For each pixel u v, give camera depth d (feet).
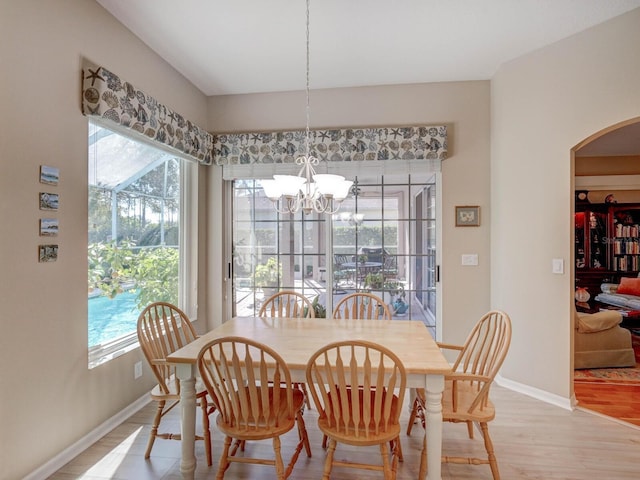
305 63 9.70
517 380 9.47
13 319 5.52
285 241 11.87
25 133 5.69
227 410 5.38
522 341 9.36
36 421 5.90
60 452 6.35
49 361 6.15
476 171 10.67
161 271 9.90
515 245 9.53
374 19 7.75
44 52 6.01
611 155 17.89
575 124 8.43
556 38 8.58
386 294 11.39
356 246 11.50
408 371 5.19
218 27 8.04
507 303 9.72
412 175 11.19
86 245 6.96
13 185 5.51
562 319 8.63
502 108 9.87
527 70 9.25
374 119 11.05
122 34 7.91
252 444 7.07
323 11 7.46
